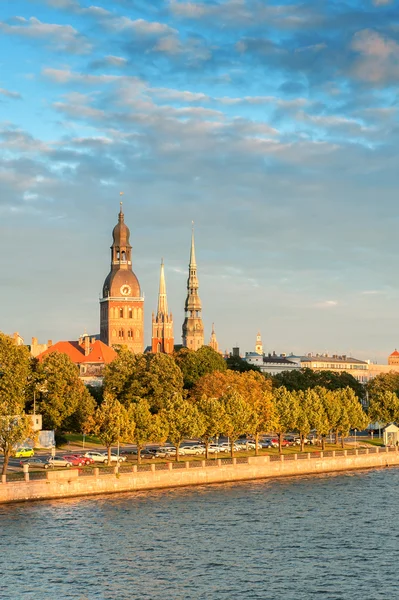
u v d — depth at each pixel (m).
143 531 137.75
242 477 198.88
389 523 147.62
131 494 171.50
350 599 105.44
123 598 105.19
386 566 119.69
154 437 190.75
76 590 107.94
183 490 178.75
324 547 130.00
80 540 130.88
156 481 180.25
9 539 130.38
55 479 163.75
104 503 160.00
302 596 106.62
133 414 190.75
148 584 110.56
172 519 147.50
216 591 108.31
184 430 194.88
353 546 130.88
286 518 150.88
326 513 156.00
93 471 170.38
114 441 188.38
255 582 112.00
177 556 123.62
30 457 193.62
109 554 123.62
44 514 148.38
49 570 115.50
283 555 125.19
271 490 182.12
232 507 159.88
